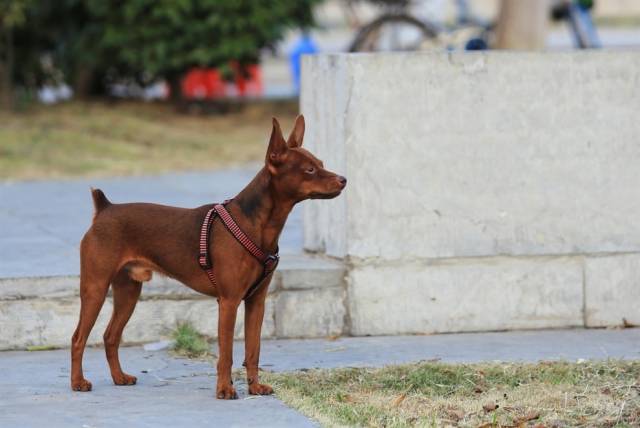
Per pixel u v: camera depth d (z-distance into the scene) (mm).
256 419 9094
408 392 10055
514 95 12148
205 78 30641
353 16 31391
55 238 14102
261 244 9477
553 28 49469
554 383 10219
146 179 20094
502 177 12211
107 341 10188
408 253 12148
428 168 12086
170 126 25406
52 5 26562
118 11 25594
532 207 12281
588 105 12258
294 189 9320
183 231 9672
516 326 12391
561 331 12367
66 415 9188
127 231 9773
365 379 10383
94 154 22172
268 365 10906
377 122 11969
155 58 25891
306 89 12977
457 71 12039
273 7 25875
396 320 12203
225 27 25453
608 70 12258
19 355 11375
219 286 9539
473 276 12266
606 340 11930
